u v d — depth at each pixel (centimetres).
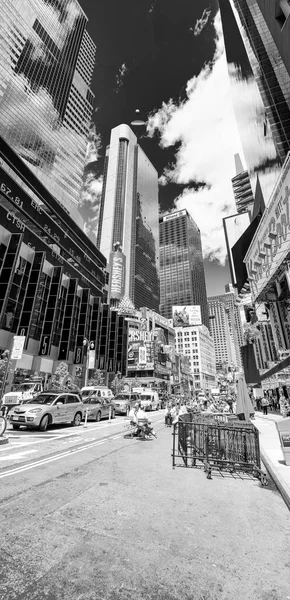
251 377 3728
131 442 1097
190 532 373
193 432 832
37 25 10256
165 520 410
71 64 11856
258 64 4425
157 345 7719
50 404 1338
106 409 1945
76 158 10994
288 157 2066
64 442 1035
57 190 9550
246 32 5191
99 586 256
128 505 462
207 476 654
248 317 5122
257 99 4412
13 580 261
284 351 2531
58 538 344
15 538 342
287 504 484
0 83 8119
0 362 2281
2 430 1018
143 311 10556
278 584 267
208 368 15212
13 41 8925
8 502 461
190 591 252
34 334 3538
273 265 2456
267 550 332
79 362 4247
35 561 293
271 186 4022
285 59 3103
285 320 2691
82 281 5056
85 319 4716
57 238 4606
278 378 2778
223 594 249
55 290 3956
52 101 10188
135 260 19700
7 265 3150
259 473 627
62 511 429
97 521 397
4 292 3047
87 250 5822
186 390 10644
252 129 5297
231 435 744
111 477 621
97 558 302
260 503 496
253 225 5384
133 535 358
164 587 257
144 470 694
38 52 10031
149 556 310
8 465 694
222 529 387
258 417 2380
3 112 8019
